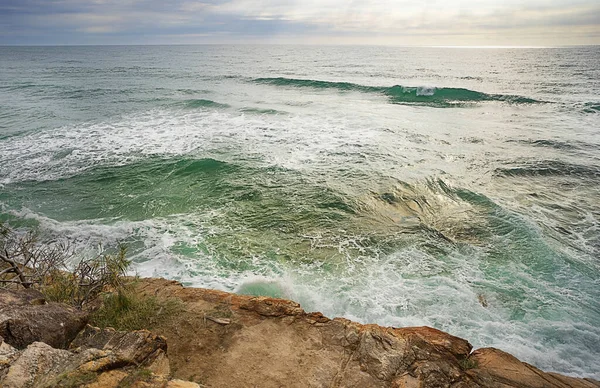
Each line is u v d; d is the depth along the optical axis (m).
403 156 15.34
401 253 9.03
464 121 21.36
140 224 10.39
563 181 12.73
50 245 9.20
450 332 6.49
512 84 33.72
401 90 30.91
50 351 3.46
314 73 45.88
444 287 7.74
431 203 11.41
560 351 6.09
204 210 11.27
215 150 16.31
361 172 13.77
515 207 11.00
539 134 18.17
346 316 6.91
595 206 11.04
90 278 6.42
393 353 4.98
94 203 11.69
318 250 9.22
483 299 7.36
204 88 34.88
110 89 34.03
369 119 21.94
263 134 18.83
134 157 15.45
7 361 3.23
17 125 20.66
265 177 13.50
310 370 4.71
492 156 15.13
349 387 4.43
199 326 5.49
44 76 45.38
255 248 9.30
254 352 5.01
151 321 5.50
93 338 4.20
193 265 8.54
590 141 16.81
